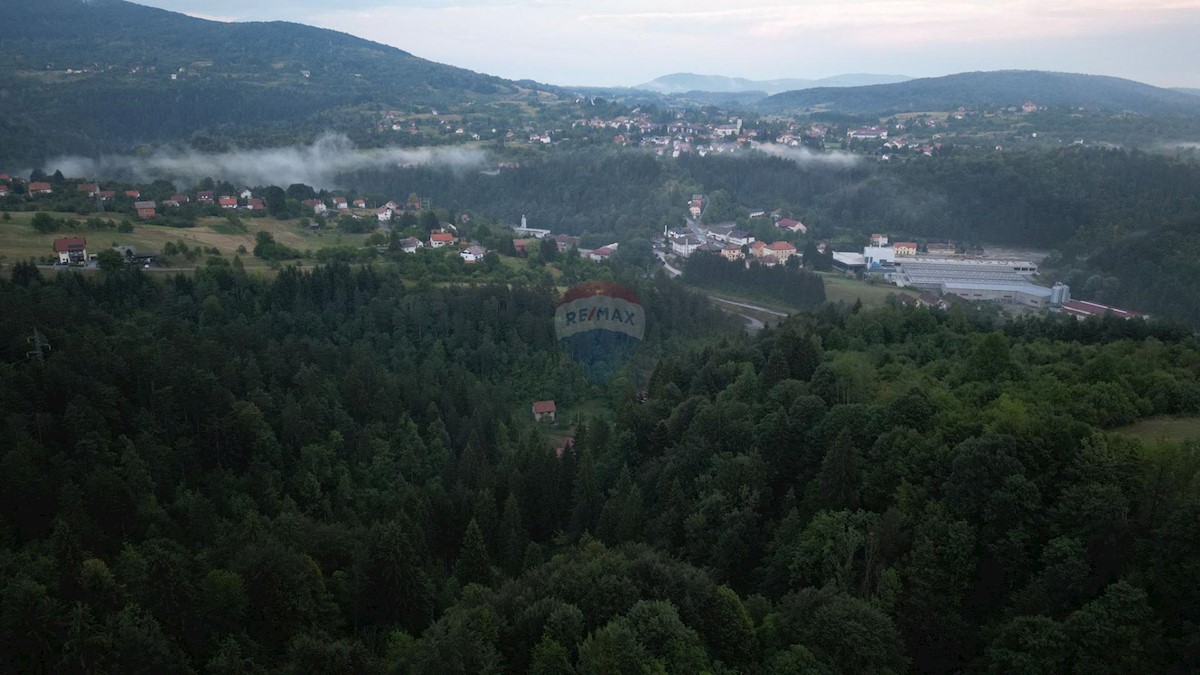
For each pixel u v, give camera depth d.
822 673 41.34
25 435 63.59
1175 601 41.62
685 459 69.38
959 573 46.91
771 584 53.59
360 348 122.88
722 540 56.91
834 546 51.00
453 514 73.19
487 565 63.56
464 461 84.12
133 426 75.25
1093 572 44.72
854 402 69.31
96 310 104.31
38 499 58.84
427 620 56.72
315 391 95.62
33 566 48.97
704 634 45.69
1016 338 96.88
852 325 103.75
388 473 87.50
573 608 45.47
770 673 42.94
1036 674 39.62
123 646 42.84
